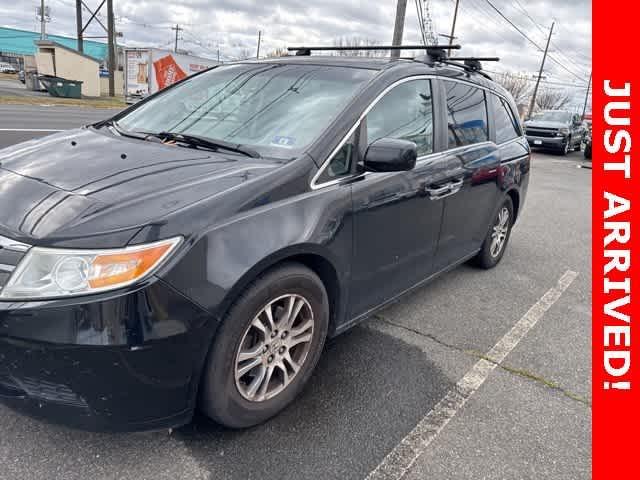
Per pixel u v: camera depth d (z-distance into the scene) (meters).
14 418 2.29
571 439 2.49
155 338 1.84
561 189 10.92
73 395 1.84
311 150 2.48
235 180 2.21
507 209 4.77
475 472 2.22
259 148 2.58
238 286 2.00
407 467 2.21
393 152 2.49
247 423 2.30
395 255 3.03
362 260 2.73
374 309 3.05
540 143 20.11
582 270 5.09
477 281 4.55
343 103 2.74
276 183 2.26
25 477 1.99
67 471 2.04
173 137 2.81
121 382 1.84
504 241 4.94
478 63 4.31
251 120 2.82
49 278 1.79
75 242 1.82
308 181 2.39
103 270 1.79
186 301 1.88
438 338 3.41
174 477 2.05
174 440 2.24
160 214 1.93
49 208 1.99
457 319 3.73
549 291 4.44
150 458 2.14
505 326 3.68
